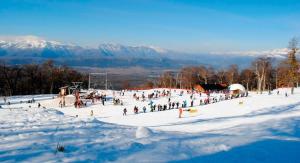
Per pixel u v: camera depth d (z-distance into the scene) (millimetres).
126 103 76562
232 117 39719
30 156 9383
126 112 59562
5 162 8656
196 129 28500
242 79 158125
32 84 140000
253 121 31312
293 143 13773
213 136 14375
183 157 9906
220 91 107625
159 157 9719
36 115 23547
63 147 10305
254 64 119812
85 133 14492
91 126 17750
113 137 13445
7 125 16906
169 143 11961
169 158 9672
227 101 65562
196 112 50656
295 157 10953
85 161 8969
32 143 11438
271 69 141000
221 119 37250
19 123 17891
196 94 96500
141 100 82438
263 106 54688
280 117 32688
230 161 9797
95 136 13602
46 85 144250
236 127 23703
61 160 8992
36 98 93312
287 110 46531
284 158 10711
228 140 13203
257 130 20531
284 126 23062
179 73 165875
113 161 9117
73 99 82375
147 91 112750
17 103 78812
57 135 13500
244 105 56906
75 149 10578
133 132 15703
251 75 153875
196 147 11461
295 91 93562
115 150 10531
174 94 98500
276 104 57875
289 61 85312
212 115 45469
